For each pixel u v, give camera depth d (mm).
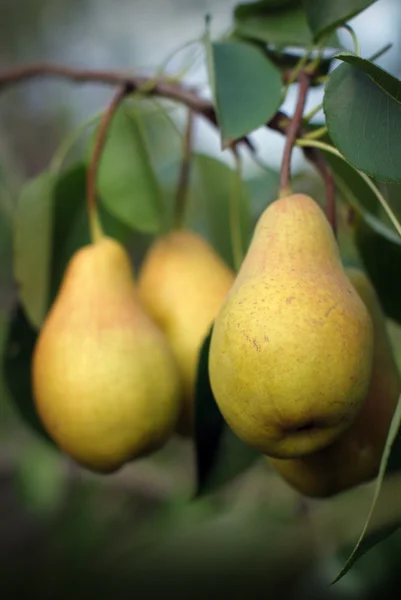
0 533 901
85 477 895
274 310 457
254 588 711
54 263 670
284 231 480
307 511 724
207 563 720
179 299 596
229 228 708
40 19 1475
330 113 473
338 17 530
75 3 1494
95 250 575
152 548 734
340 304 461
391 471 445
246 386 457
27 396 655
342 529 718
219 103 513
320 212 490
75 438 538
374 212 591
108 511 876
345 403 458
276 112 528
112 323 549
